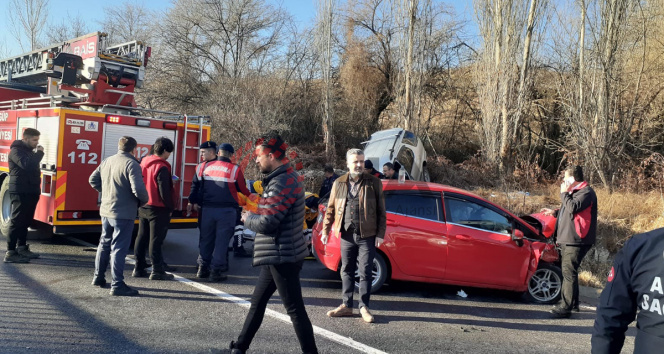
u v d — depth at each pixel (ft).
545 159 72.23
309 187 51.37
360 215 17.49
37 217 25.68
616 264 7.27
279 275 12.32
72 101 25.55
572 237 19.48
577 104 52.90
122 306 17.63
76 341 14.25
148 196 18.95
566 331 18.11
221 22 80.53
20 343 13.84
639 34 56.75
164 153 21.01
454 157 81.30
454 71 84.89
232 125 59.26
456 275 21.04
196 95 78.23
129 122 26.05
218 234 21.70
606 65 50.34
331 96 74.64
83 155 24.86
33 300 17.65
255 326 12.73
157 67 78.79
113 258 18.72
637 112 54.49
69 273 21.56
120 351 13.71
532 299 21.94
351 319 17.84
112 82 29.96
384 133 51.88
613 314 7.17
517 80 65.57
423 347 15.51
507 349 15.84
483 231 21.24
